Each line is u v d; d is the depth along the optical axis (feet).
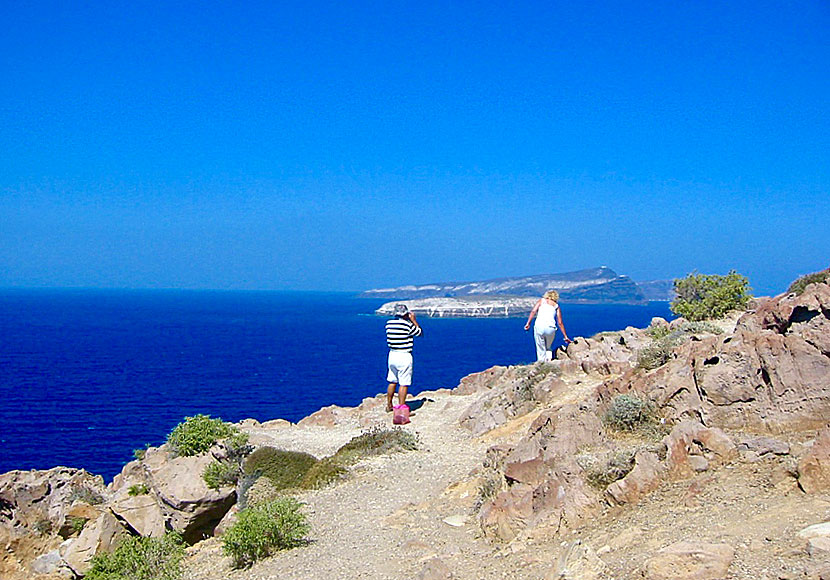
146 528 51.29
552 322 75.36
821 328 37.68
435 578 31.81
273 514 42.80
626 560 26.25
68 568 50.52
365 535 41.65
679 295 101.60
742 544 25.03
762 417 37.78
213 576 40.42
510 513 36.45
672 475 34.22
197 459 55.93
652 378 44.86
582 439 40.24
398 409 74.74
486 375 92.89
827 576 20.61
